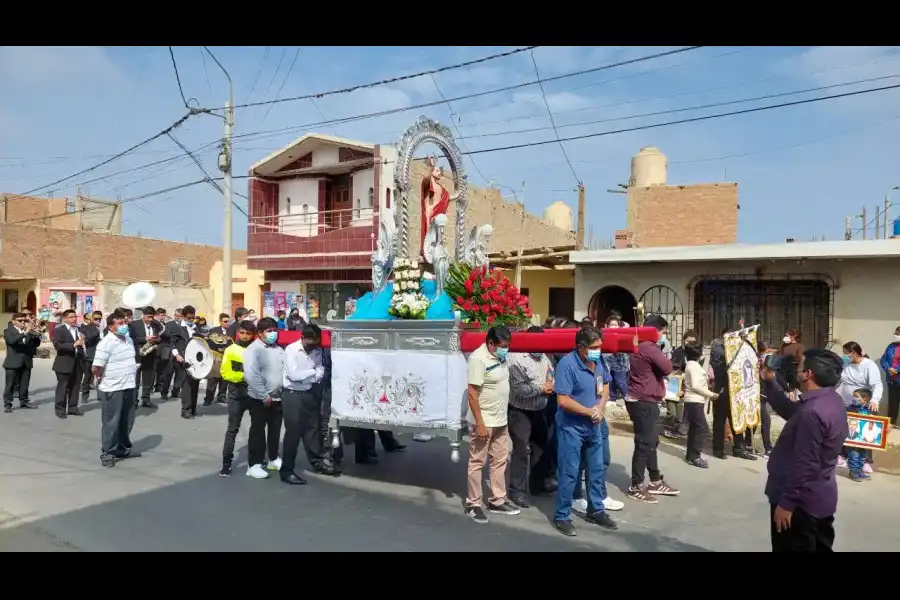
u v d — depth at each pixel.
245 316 12.11
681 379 9.55
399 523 5.75
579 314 14.62
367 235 20.64
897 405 10.62
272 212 23.34
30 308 28.08
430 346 6.13
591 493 5.79
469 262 7.48
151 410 11.59
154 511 5.98
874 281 11.84
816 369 3.80
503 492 6.10
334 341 6.74
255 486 6.89
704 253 12.85
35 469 7.46
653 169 21.67
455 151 7.91
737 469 7.89
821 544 3.82
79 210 31.55
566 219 29.39
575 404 5.52
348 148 21.50
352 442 7.87
